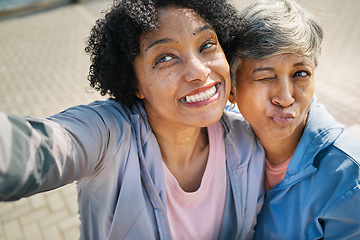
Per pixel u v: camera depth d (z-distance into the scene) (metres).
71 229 1.23
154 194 0.54
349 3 3.59
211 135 0.61
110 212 0.52
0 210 1.33
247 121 0.61
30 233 1.22
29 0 5.33
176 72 0.49
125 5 0.49
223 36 0.54
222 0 0.54
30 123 0.38
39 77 2.68
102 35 0.52
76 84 2.47
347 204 0.54
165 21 0.48
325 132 0.58
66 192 1.40
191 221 0.58
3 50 3.47
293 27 0.51
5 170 0.33
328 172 0.56
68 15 4.49
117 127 0.51
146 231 0.53
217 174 0.60
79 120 0.46
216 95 0.52
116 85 0.54
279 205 0.62
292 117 0.55
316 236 0.58
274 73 0.53
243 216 0.62
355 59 2.32
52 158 0.38
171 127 0.57
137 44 0.50
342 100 1.85
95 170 0.50
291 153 0.63
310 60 0.54
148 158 0.55
